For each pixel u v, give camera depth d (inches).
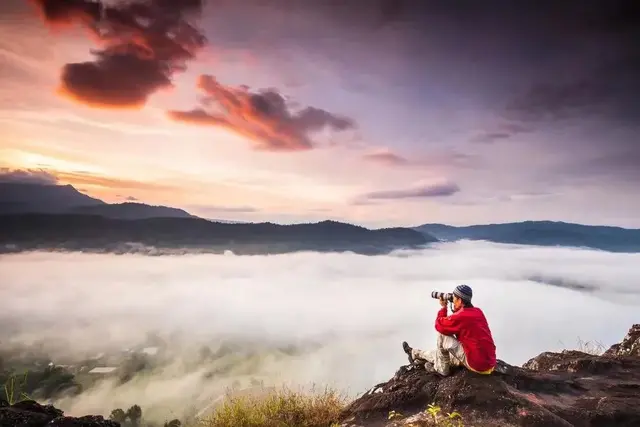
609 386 257.1
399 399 236.7
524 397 222.2
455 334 242.1
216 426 273.1
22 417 180.5
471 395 219.9
